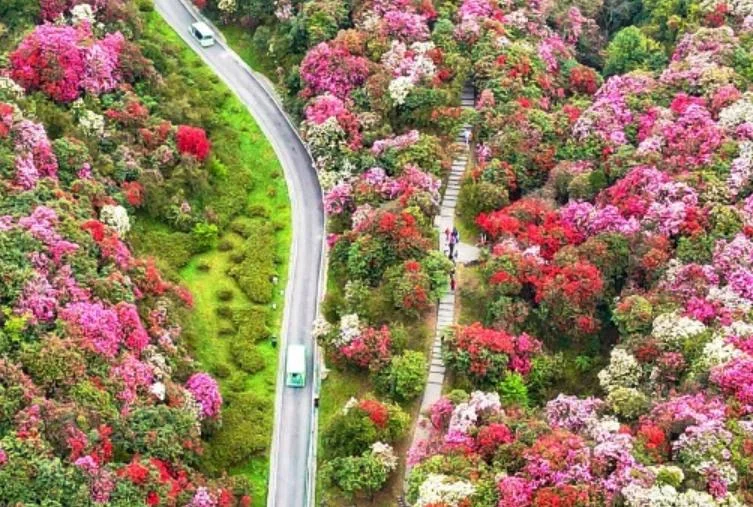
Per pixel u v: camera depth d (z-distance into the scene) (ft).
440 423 295.89
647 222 331.36
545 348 325.83
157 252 370.32
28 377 277.03
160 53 441.27
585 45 483.10
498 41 421.59
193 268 372.99
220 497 285.23
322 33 433.89
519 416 292.40
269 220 394.11
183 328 340.80
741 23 444.14
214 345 347.97
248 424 322.96
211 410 314.35
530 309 327.88
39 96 375.04
